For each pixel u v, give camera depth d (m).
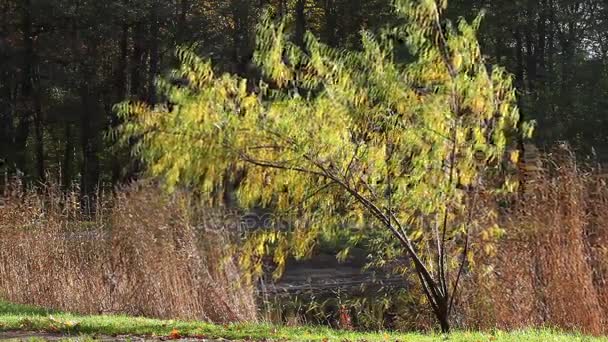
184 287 14.04
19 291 14.87
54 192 16.06
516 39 39.47
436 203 10.80
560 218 12.55
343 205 11.31
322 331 11.28
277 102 10.50
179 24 41.66
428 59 11.00
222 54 40.56
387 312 13.80
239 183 10.96
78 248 15.08
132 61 43.69
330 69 10.88
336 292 16.52
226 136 10.35
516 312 12.30
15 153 41.16
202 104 10.22
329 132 10.48
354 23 39.81
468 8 34.47
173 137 10.31
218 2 42.69
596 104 36.38
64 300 14.61
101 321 11.89
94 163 43.53
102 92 44.16
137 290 14.29
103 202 15.69
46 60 40.41
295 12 44.56
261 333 10.83
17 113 42.06
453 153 10.80
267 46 10.85
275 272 11.82
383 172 10.88
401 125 10.85
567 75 38.16
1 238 15.16
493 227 12.00
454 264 12.27
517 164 12.35
